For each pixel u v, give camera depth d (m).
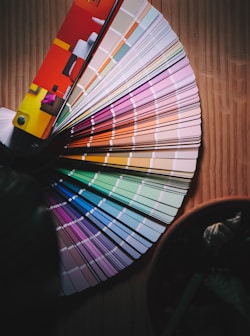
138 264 1.27
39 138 1.23
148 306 1.25
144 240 1.25
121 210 1.25
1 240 0.62
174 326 1.24
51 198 1.24
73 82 1.23
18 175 0.69
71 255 1.25
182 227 1.24
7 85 1.27
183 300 1.25
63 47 1.23
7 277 0.61
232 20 1.26
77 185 1.25
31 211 0.65
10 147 1.23
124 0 1.22
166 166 1.24
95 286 1.27
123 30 1.23
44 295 0.62
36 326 0.61
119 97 1.24
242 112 1.27
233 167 1.27
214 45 1.26
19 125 1.22
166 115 1.24
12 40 1.28
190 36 1.26
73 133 1.23
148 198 1.24
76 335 1.28
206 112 1.26
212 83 1.26
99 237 1.25
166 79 1.24
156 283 1.25
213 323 1.25
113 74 1.23
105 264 1.25
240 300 1.23
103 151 1.24
